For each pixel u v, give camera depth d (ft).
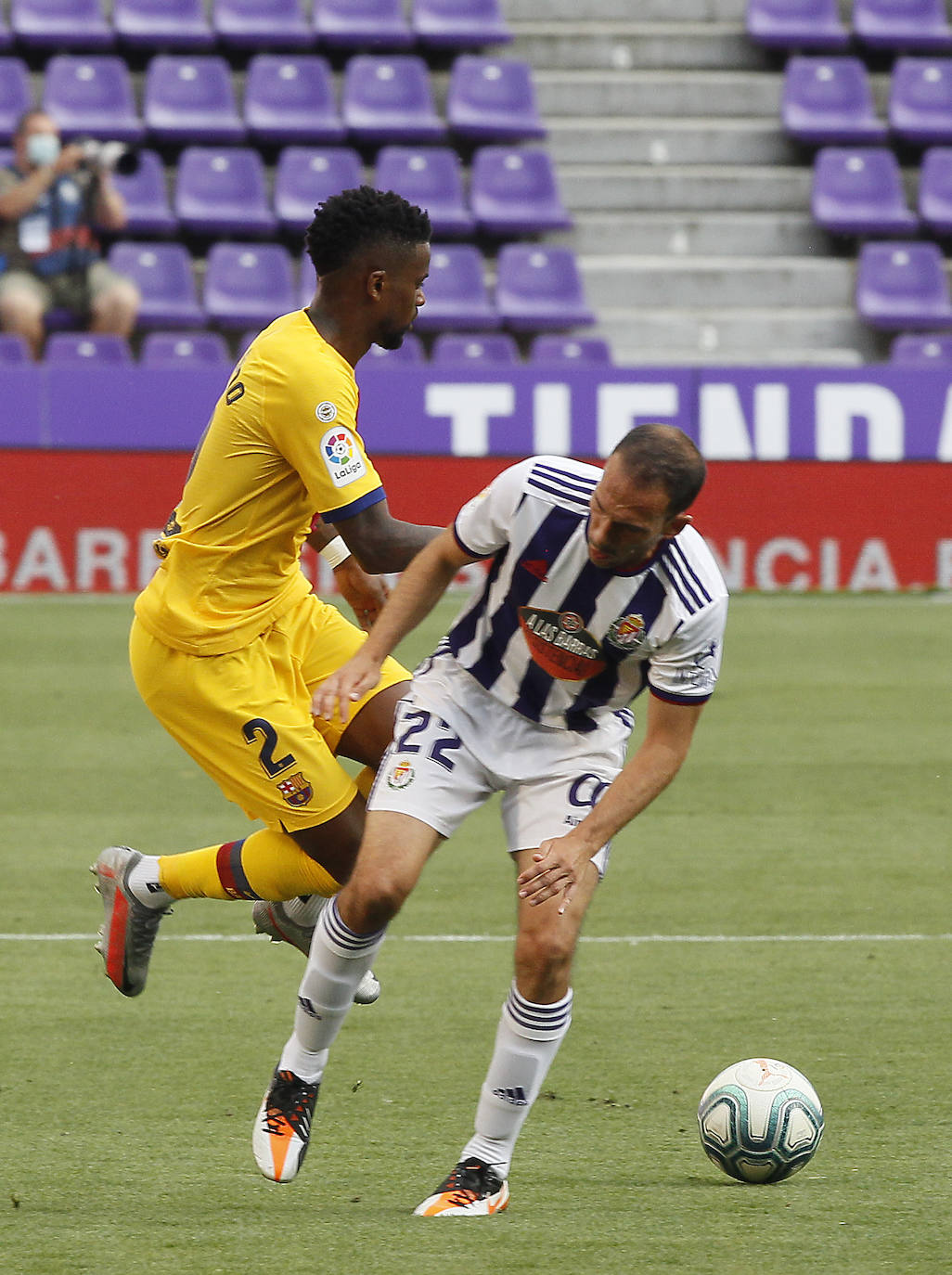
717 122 201.87
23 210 159.22
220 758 45.27
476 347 164.45
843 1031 50.03
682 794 84.53
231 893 46.26
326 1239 33.65
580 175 193.77
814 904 65.26
